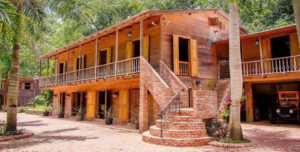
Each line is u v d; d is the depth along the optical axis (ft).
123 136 33.17
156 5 88.94
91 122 51.57
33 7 34.71
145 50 43.01
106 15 93.04
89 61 59.67
